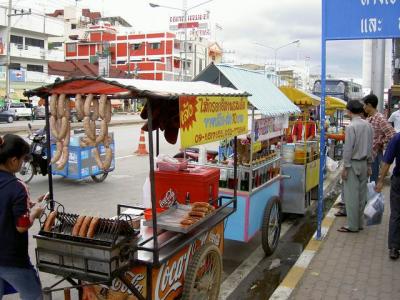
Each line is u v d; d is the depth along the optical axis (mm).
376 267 4934
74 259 2850
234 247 5969
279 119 6051
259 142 5379
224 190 4973
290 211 7039
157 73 60219
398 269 4875
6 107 33406
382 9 5340
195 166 4500
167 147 17125
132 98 2979
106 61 41875
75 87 3086
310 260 5152
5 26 41438
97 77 2914
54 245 2902
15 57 42781
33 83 44094
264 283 4812
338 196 8969
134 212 4176
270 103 5516
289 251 5824
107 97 2949
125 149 16656
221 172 5039
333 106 12086
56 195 8836
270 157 5660
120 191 9398
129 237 2898
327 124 14047
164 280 3211
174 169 4102
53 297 4344
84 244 2797
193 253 3611
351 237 5992
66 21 73000
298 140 7879
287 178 6512
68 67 41500
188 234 3457
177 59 65375
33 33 44938
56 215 3086
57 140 3139
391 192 5125
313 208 8094
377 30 5383
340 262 5082
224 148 6008
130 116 44000
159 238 3365
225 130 3811
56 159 3125
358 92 35438
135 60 65250
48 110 3488
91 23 74250
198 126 3242
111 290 3230
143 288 3109
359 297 4195
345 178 6090
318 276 4688
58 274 2906
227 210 4211
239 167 4984
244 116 4340
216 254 3809
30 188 9406
